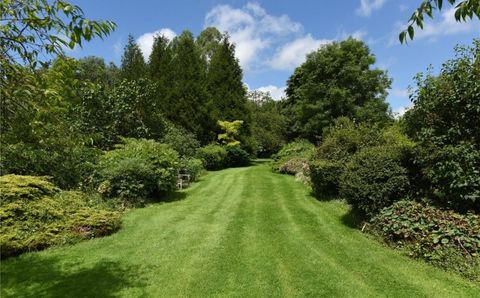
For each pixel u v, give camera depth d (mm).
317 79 26359
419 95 7238
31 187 7102
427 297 4375
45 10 2859
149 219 8312
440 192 6629
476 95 6281
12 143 3342
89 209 7609
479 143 6367
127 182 9820
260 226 7605
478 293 4465
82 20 2689
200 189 12914
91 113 14383
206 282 4809
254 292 4512
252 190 12391
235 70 26391
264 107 38844
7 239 5809
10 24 2961
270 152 33562
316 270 5180
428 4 2527
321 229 7320
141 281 4867
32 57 3148
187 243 6477
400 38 2695
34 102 3158
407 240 6051
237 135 24469
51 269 5297
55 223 6711
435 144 6730
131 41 26906
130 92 16016
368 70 26078
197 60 24531
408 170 7246
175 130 19266
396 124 9891
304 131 26578
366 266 5336
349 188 7242
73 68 3377
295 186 13008
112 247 6285
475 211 6188
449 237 5566
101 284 4781
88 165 9484
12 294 4512
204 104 23609
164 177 10633
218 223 7914
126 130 15891
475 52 6750
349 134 10102
